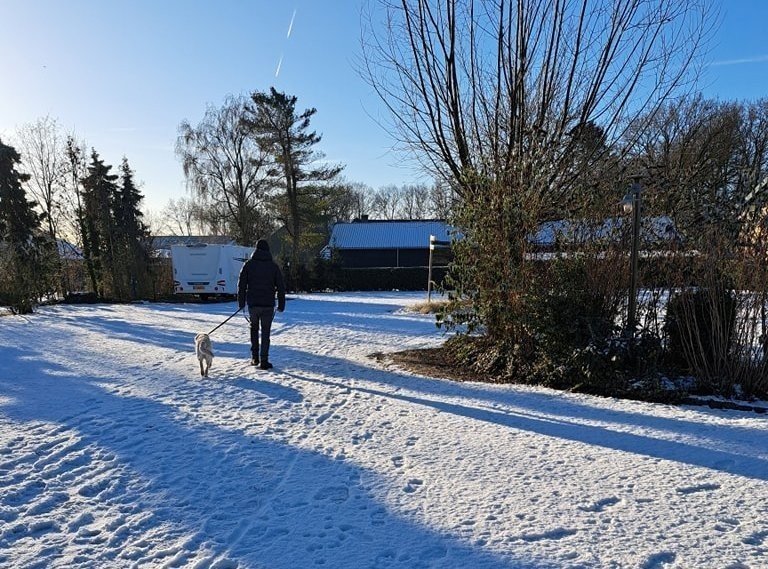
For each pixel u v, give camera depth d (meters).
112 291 25.09
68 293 24.48
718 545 2.80
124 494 3.55
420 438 4.65
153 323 14.76
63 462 4.12
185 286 24.39
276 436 4.75
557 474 3.79
